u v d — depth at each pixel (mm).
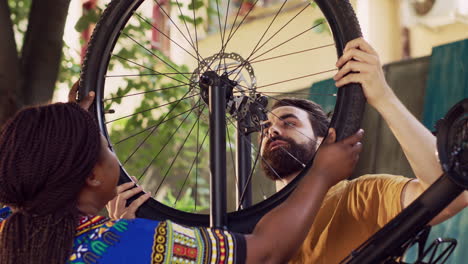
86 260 1438
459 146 1348
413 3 5250
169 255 1431
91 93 2041
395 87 3613
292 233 1513
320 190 1568
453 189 1382
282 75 5863
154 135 4617
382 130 3557
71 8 7297
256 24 6102
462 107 1353
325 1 1867
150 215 1971
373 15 5441
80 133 1474
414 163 1774
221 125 1819
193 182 5453
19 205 1465
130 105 6035
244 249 1464
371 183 2029
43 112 1487
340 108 1784
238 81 2170
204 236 1466
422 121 3473
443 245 2992
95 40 2082
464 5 5027
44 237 1428
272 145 2350
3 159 1451
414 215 1416
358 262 1471
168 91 4621
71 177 1455
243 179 2195
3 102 2723
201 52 6508
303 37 5723
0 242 1467
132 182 2033
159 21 6516
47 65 2893
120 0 2088
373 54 1755
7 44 2752
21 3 4758
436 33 5156
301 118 2375
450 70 3379
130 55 4504
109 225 1471
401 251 1473
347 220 2025
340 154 1602
